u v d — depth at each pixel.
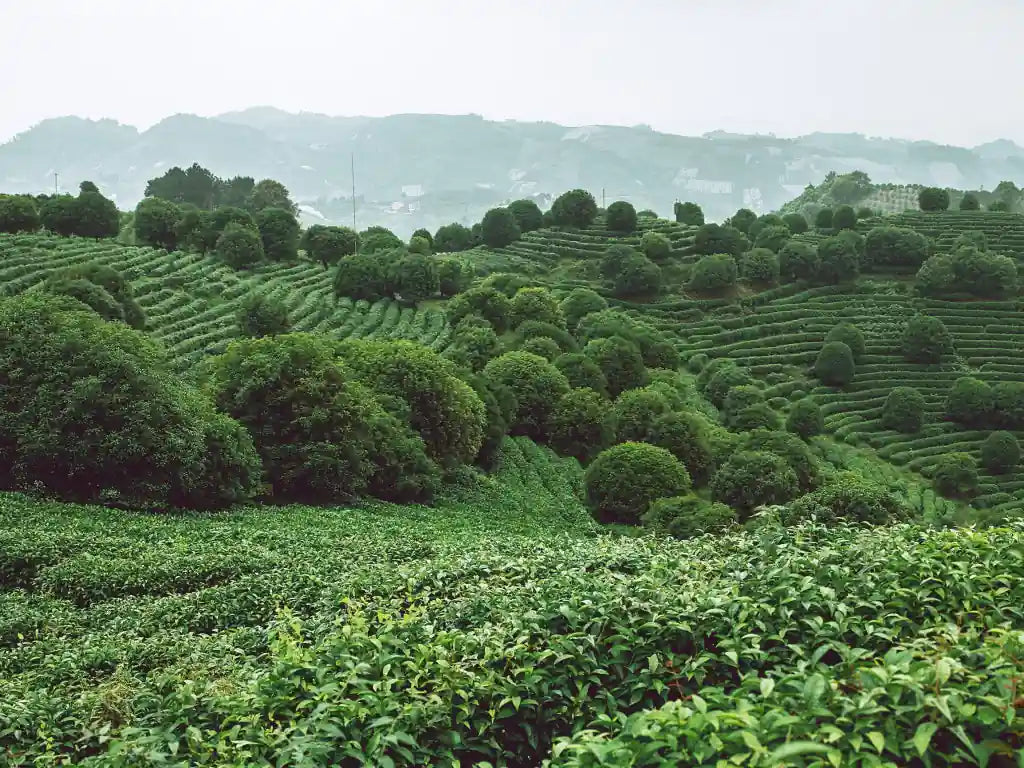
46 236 73.62
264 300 58.97
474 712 8.13
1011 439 64.56
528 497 41.72
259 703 8.41
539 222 113.12
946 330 82.81
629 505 40.25
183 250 80.62
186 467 28.55
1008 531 10.55
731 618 8.52
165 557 20.47
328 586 17.44
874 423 72.38
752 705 6.55
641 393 53.59
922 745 5.77
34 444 26.73
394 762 7.48
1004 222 112.44
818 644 8.28
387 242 93.56
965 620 8.52
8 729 10.25
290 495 34.09
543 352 61.56
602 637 8.77
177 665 13.14
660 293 94.25
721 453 49.75
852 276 96.12
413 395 41.03
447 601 12.34
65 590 19.12
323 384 34.78
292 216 88.44
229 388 34.66
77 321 30.02
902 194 182.62
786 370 81.69
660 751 6.38
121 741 7.80
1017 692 6.24
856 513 28.56
